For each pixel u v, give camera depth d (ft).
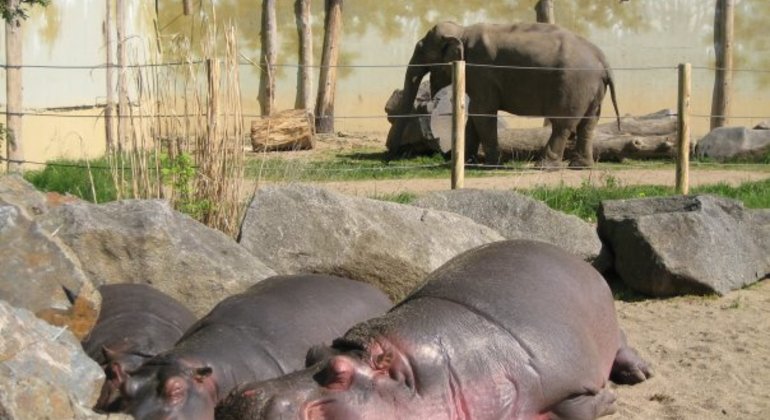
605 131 64.13
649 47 84.74
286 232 28.25
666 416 21.89
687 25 84.38
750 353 26.03
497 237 29.84
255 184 36.65
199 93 33.76
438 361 17.66
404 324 17.95
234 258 26.55
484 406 18.03
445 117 62.59
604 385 21.33
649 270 31.45
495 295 19.38
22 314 17.15
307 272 27.99
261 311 20.98
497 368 18.37
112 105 62.75
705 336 27.50
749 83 84.17
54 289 20.03
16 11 41.14
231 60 33.81
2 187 24.91
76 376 16.93
